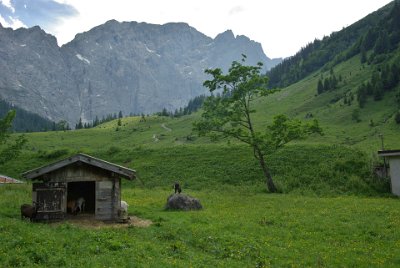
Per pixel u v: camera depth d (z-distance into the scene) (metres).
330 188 48.88
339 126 119.62
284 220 27.38
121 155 74.62
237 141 90.31
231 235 21.53
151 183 59.22
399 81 141.38
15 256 14.25
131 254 16.03
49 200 25.53
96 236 19.09
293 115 154.12
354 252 18.75
